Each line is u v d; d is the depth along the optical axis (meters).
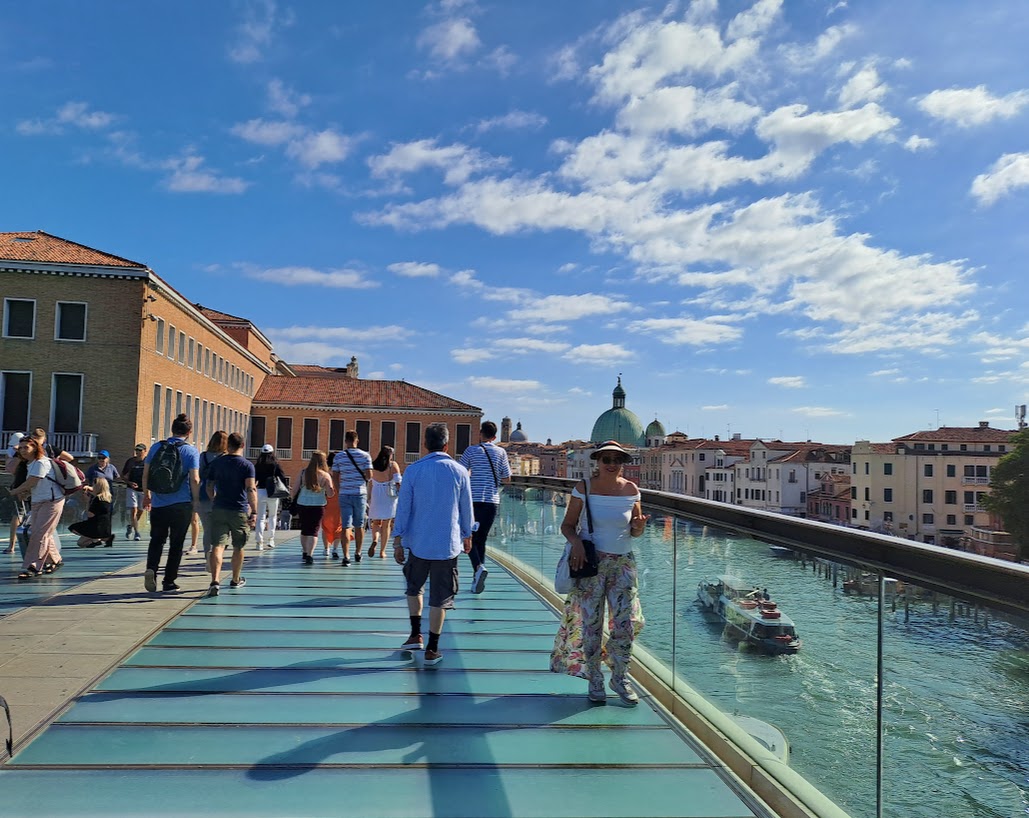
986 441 104.50
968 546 84.12
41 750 4.17
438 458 6.28
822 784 3.46
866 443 110.50
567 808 3.67
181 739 4.37
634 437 196.38
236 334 62.12
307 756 4.18
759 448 136.25
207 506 10.33
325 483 11.89
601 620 5.14
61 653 6.00
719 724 4.50
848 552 3.28
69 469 9.91
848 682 3.29
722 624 4.52
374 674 5.76
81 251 38.25
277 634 6.91
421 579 6.34
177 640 6.60
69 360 36.16
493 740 4.50
